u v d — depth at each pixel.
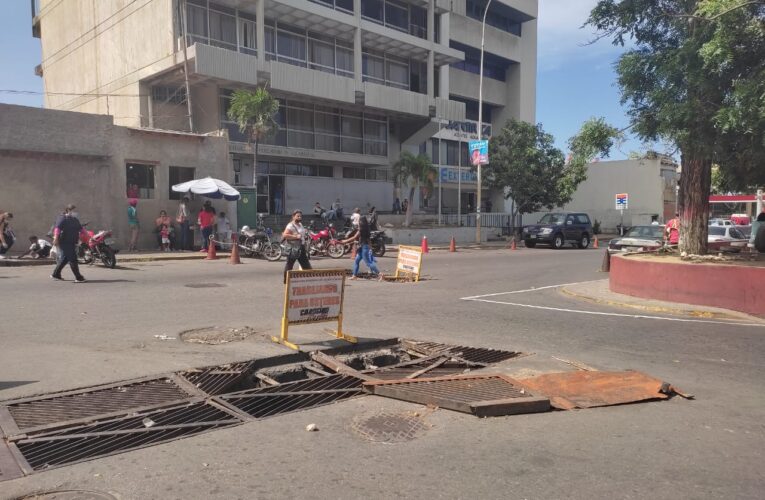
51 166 18.73
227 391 5.86
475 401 5.12
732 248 16.83
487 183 36.31
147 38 26.86
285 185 30.30
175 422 4.78
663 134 10.70
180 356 6.53
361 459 4.04
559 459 4.07
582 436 4.52
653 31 11.33
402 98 33.38
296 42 30.42
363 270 17.16
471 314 9.95
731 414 5.07
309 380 5.98
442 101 35.72
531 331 8.58
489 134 46.94
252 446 4.25
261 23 26.78
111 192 20.08
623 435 4.55
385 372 6.41
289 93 28.45
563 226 31.14
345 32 31.56
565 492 3.56
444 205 42.28
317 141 31.23
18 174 18.09
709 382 6.05
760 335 8.47
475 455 4.13
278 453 4.12
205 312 9.36
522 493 3.54
